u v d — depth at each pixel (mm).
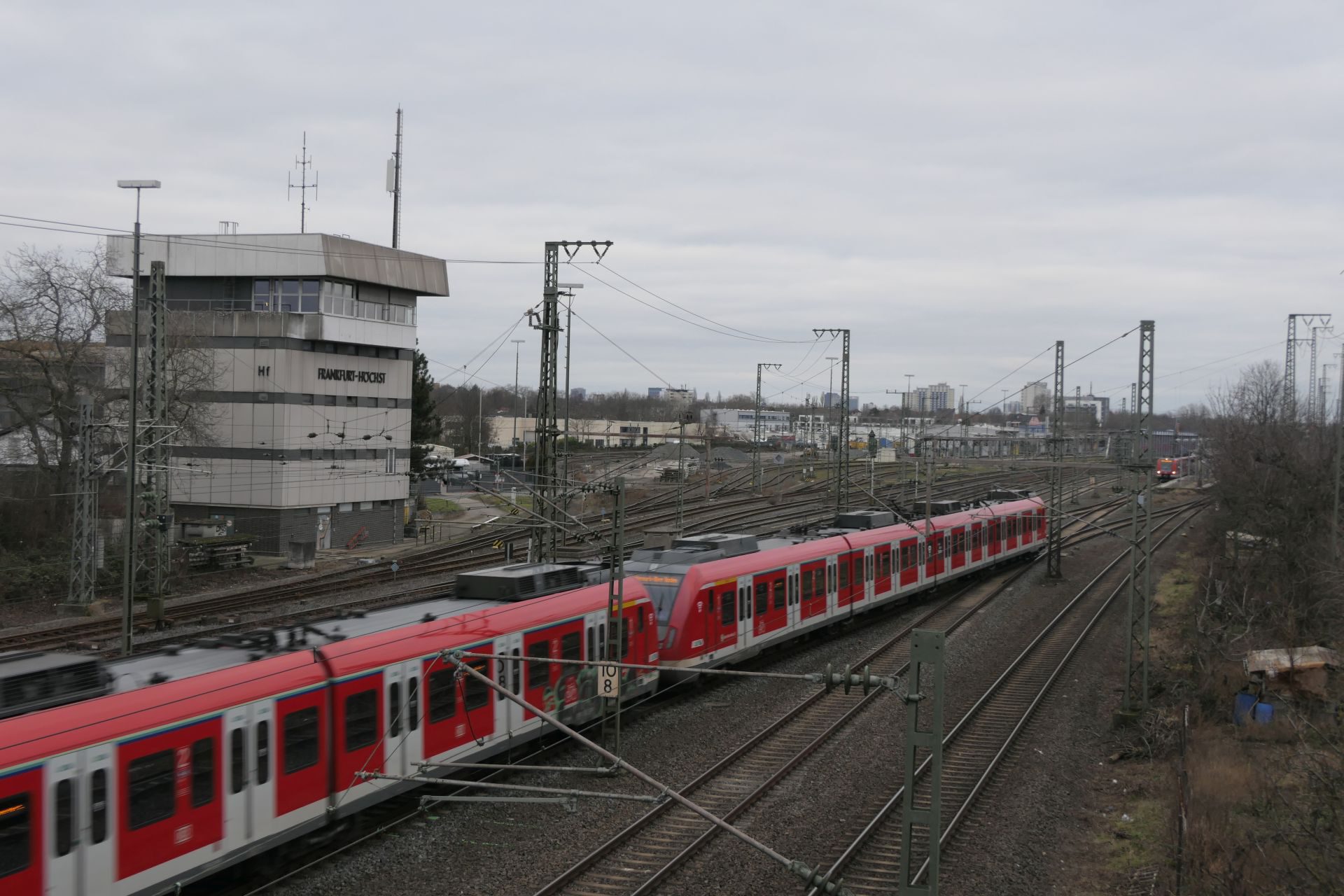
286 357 52375
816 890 13281
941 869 15914
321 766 15609
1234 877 15180
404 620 18297
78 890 12258
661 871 14969
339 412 55750
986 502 53188
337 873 15062
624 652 23219
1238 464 43219
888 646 32781
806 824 17438
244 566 46438
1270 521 39594
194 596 39469
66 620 35438
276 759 14883
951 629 35875
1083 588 45438
